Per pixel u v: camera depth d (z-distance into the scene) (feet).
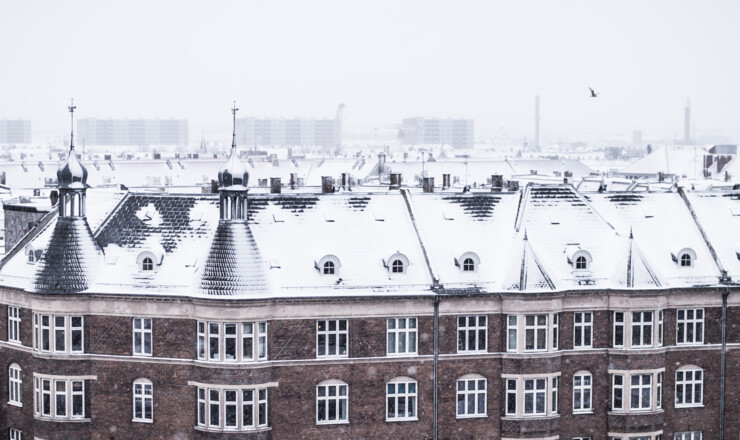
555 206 329.31
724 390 321.32
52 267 300.81
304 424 297.74
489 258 315.37
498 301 306.14
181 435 296.92
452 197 330.34
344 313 298.15
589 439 313.53
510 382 306.55
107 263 305.32
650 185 543.39
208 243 305.53
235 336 290.15
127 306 298.15
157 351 297.33
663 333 315.78
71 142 307.17
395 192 328.29
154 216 315.78
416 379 303.48
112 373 300.20
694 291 317.22
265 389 294.05
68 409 301.02
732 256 328.90
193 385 295.28
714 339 320.09
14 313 316.60
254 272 291.58
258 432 292.81
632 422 312.29
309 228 312.71
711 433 321.52
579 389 312.71
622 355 311.27
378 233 315.37
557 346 308.81
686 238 333.83
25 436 314.35
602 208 341.41
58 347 301.43
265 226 310.65
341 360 298.56
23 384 313.53
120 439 301.02
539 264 307.37
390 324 302.25
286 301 294.25
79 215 306.55
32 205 386.93
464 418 306.14
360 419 301.02
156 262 301.63
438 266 309.63
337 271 301.22
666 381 317.83
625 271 311.88
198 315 291.58
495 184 366.22
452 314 304.30
